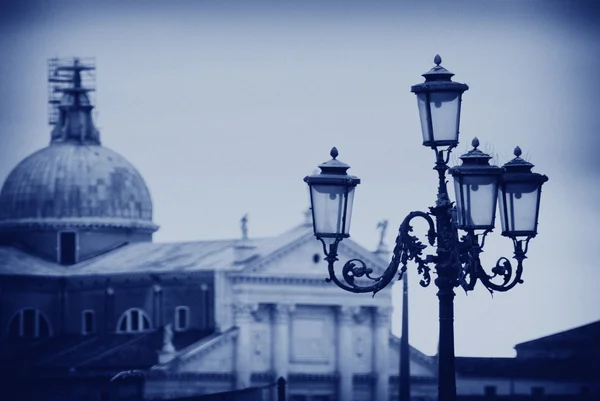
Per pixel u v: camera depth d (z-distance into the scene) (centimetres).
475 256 4759
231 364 19488
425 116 4712
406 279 14950
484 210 4734
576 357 14712
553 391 14700
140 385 18738
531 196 4881
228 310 19638
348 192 4725
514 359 14712
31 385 19175
